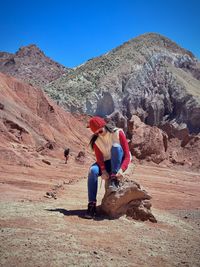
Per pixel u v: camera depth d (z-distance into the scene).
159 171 37.81
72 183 16.36
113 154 8.13
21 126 34.38
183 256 6.26
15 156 21.98
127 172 28.89
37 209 8.06
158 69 143.12
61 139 45.41
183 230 8.25
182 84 134.62
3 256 5.04
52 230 6.49
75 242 5.98
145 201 8.43
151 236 7.22
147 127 53.25
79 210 8.54
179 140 60.78
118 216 8.11
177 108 128.00
